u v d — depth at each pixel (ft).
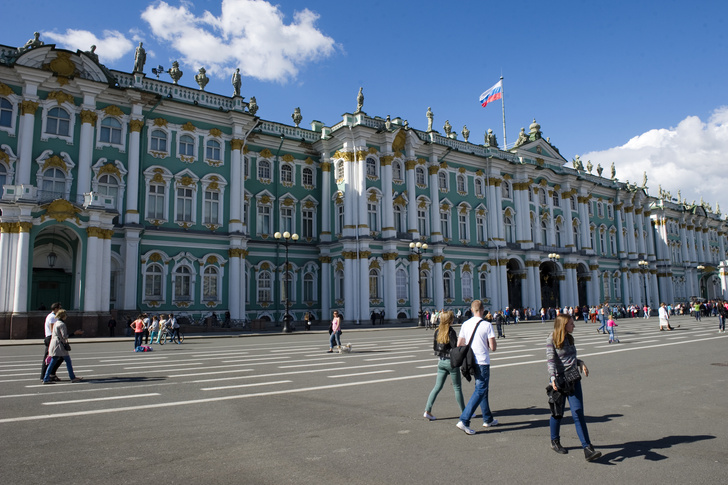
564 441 26.30
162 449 24.80
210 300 131.64
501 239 189.26
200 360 61.77
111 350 77.46
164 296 125.49
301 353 70.18
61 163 112.98
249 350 75.87
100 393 38.91
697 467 22.29
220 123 138.21
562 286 207.51
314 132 165.17
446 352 30.32
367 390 40.27
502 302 183.93
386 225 157.17
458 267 176.45
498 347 78.02
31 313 98.43
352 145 155.22
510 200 197.36
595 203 234.58
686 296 282.97
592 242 229.45
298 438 26.73
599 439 26.63
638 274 244.63
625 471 21.80
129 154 122.01
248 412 32.58
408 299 160.66
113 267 119.34
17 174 108.47
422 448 25.04
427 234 169.27
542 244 205.16
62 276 119.14
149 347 77.00
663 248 271.28
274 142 155.63
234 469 22.00
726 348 74.43
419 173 170.81
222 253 134.82
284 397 37.42
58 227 106.73
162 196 128.16
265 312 148.77
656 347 76.74
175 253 128.36
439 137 178.50
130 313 115.85
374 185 157.99
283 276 153.79
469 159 184.96
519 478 20.92
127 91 121.29
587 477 21.06
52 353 44.01
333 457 23.62
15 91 110.83
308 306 157.69
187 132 132.67
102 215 106.73
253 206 150.71
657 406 34.53
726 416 31.60
